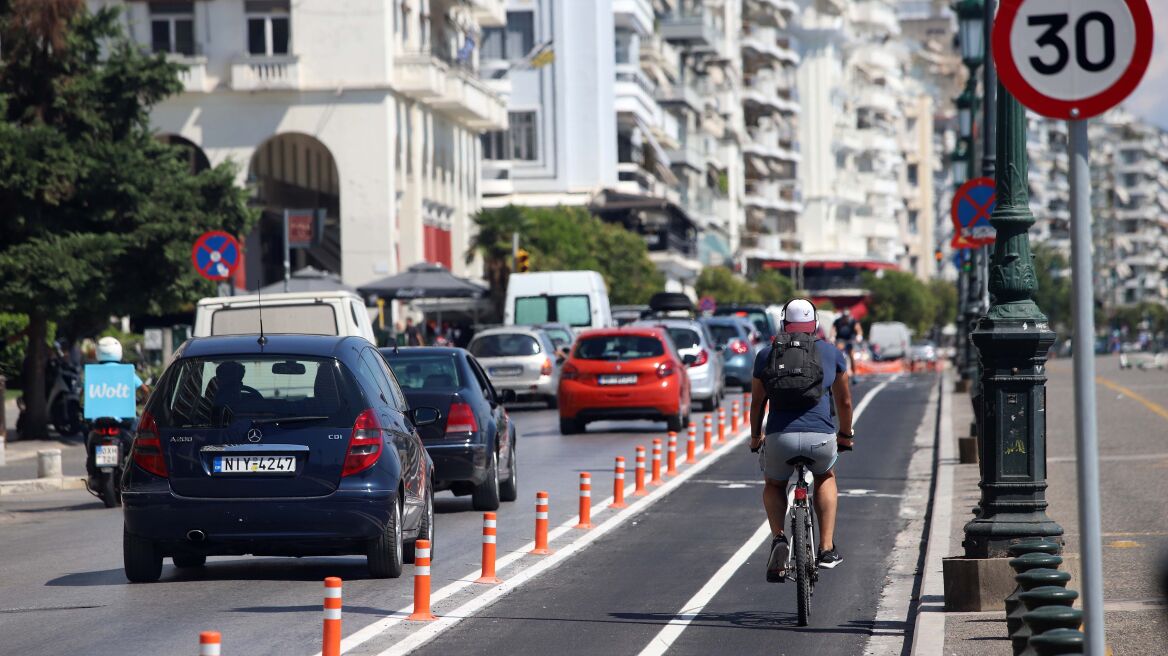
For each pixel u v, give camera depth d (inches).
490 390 2021.4
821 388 1117.7
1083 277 644.1
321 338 1378.0
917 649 973.2
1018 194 1171.3
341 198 5905.5
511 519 1827.0
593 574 1400.1
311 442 1311.5
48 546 1683.1
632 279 7751.0
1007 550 1136.8
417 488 1427.2
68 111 3289.9
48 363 3373.5
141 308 3380.9
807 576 1136.2
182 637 1087.6
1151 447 2534.5
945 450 2600.9
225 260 3203.7
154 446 1316.4
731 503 1998.0
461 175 7150.6
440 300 6038.4
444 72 6343.5
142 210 3316.9
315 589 1309.1
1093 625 637.3
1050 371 6673.2
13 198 3193.9
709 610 1207.6
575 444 2935.5
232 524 1300.4
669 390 3083.2
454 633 1106.7
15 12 3233.3
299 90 5876.0
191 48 5910.4
